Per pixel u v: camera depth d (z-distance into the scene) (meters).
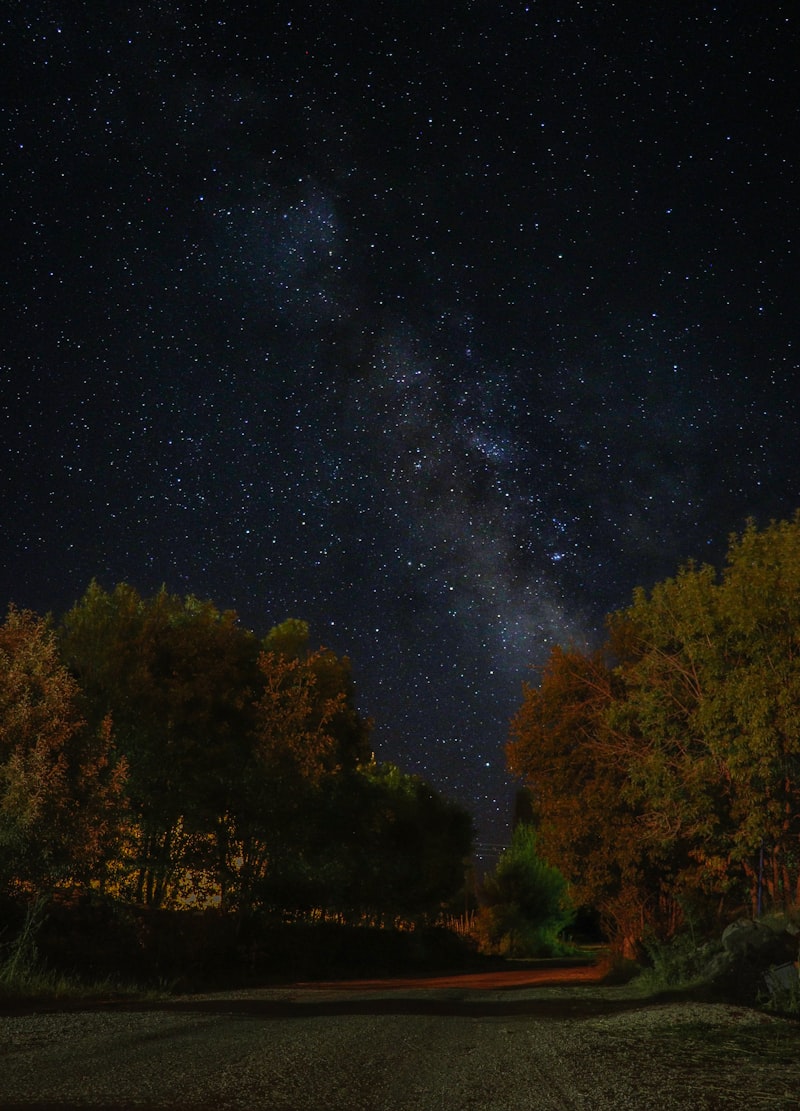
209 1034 10.97
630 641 30.08
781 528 18.94
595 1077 8.52
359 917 40.22
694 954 22.20
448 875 53.19
